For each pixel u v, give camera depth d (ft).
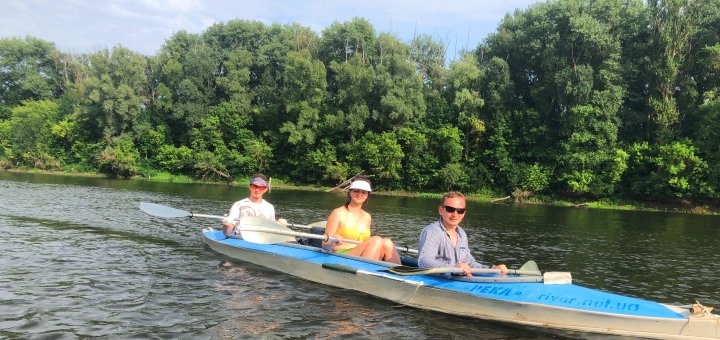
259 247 25.98
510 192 106.52
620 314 15.28
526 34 114.93
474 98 110.93
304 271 23.12
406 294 19.27
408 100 116.57
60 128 145.28
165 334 15.76
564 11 105.60
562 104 106.93
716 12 100.17
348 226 23.16
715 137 89.92
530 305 16.44
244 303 19.30
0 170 147.64
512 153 110.73
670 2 98.99
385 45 123.75
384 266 20.15
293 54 126.93
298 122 122.62
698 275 28.71
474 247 36.81
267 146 128.77
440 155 114.42
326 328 16.74
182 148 133.49
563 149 102.53
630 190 96.43
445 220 19.27
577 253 35.47
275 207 63.46
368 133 116.37
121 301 19.07
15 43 188.96
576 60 106.01
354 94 119.24
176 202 62.80
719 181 88.53
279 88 143.84
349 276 21.11
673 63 96.48
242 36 160.45
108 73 142.20
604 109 97.14
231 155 127.54
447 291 18.11
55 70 198.39
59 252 27.84
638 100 103.65
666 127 96.63
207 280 22.63
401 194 110.73
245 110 136.87
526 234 45.55
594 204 95.86
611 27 104.78
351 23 133.69
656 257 34.71
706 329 14.53
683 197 91.76
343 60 137.39
